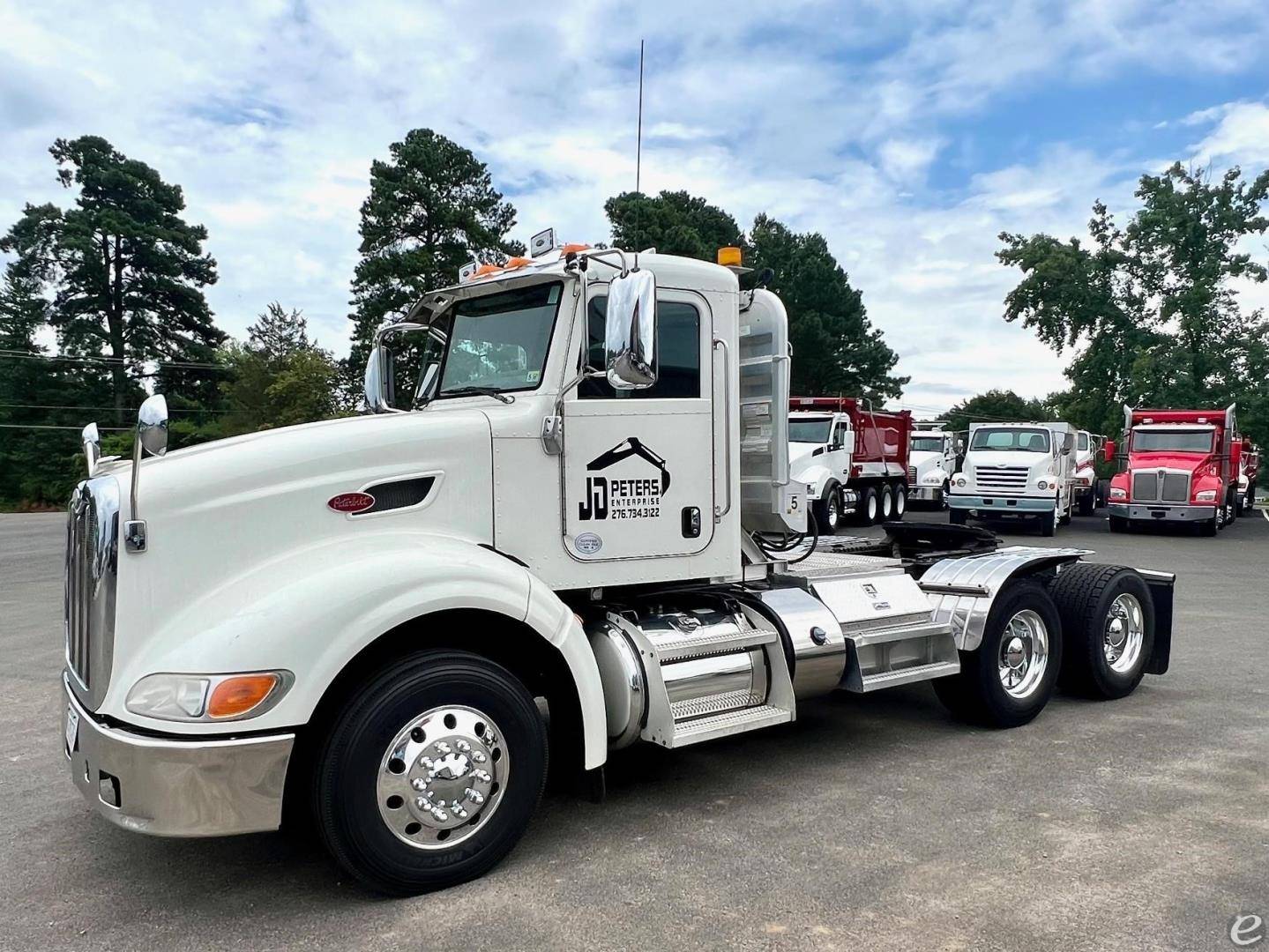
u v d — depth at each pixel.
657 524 4.45
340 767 3.35
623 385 3.72
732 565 4.70
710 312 4.61
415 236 39.00
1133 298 33.81
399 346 5.38
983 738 5.58
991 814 4.31
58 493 48.34
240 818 3.19
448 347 4.83
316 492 3.64
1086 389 34.50
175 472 3.44
